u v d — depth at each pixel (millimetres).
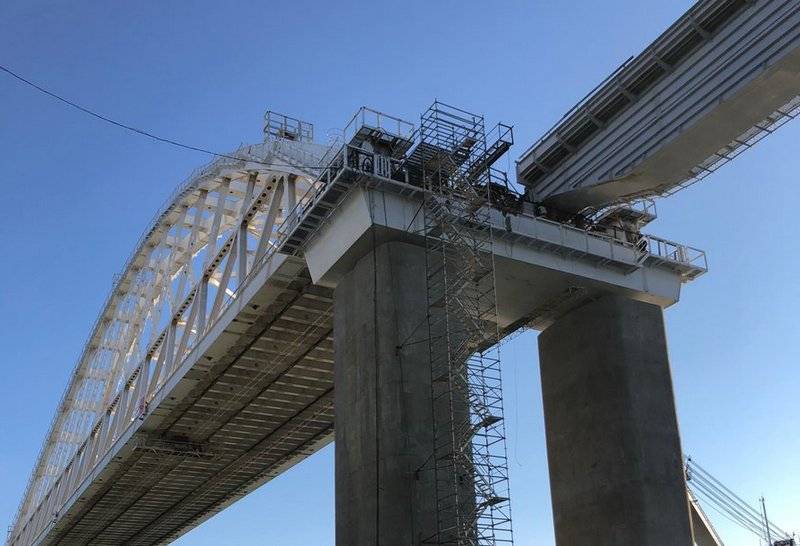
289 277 39062
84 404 77500
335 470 30438
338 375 32031
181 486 66375
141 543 83750
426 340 30328
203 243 60406
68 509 70312
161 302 57938
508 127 33906
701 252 38562
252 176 46938
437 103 33750
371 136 33906
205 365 46875
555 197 36031
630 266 36188
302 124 47469
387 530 27406
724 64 29500
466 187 32781
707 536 58094
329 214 33594
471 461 28438
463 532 27250
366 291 31625
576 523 34312
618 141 33594
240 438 58031
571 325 36938
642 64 32031
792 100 29516
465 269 31469
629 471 33281
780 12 27859
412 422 28859
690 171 33062
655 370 35438
